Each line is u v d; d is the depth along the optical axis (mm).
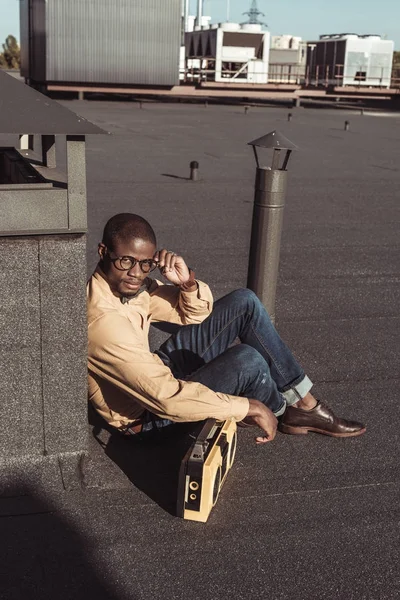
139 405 3113
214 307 3344
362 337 5086
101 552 2609
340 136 23656
